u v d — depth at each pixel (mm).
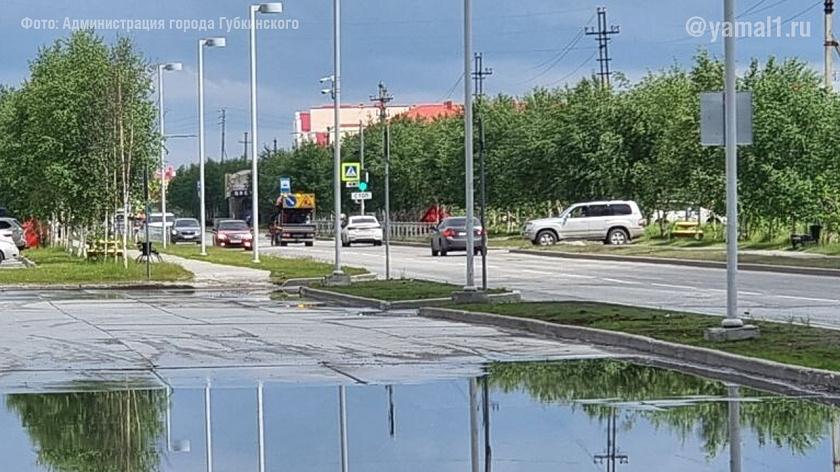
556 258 62500
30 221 94500
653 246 67125
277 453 12000
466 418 14062
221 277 48406
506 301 31438
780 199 58781
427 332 25078
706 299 32812
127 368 19203
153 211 142375
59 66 69562
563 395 15781
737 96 20234
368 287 38406
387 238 42344
